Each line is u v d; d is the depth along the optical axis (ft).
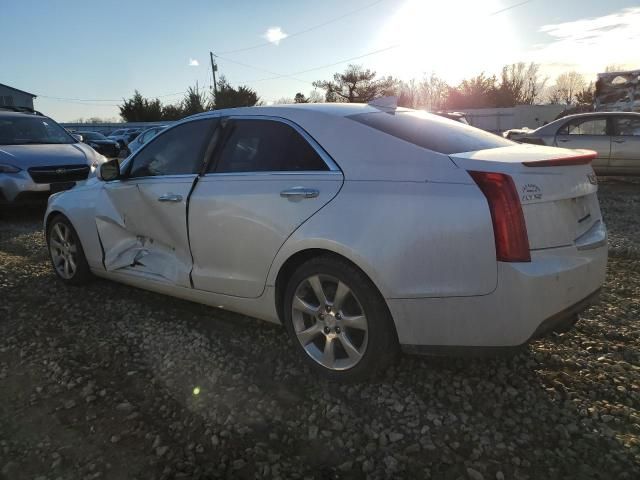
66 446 8.57
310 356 10.42
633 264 17.72
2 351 11.90
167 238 12.95
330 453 8.30
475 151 9.75
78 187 16.08
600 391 9.82
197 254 12.16
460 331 8.90
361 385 10.07
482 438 8.50
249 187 11.02
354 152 10.05
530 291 8.46
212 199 11.57
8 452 8.49
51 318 13.73
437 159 9.28
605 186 37.58
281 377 10.50
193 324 13.15
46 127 31.94
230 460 8.17
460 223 8.63
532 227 8.65
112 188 14.30
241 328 12.84
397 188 9.26
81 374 10.77
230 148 11.90
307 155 10.55
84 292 15.72
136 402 9.77
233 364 11.03
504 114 145.89
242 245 11.09
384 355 9.55
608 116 36.65
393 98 12.06
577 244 9.39
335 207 9.71
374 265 9.10
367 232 9.24
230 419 9.14
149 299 14.99
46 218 16.83
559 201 9.19
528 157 9.21
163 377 10.62
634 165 35.78
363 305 9.45
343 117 10.62
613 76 69.00
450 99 201.05
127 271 14.20
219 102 163.12
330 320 10.03
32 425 9.15
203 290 12.25
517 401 9.53
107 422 9.17
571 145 36.91
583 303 9.52
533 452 8.20
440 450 8.29
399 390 9.90
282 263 10.45
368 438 8.61
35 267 18.43
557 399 9.57
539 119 143.43
